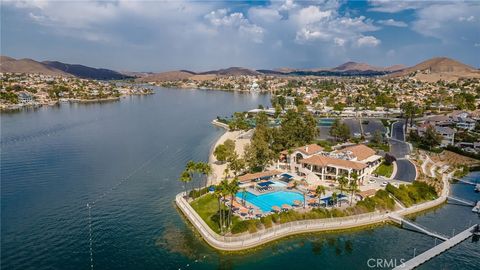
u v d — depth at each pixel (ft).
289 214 384.68
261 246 345.31
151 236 361.92
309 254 336.08
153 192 480.23
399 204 431.43
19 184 503.61
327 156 547.90
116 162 624.18
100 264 315.17
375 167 575.38
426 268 314.14
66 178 532.73
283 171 555.69
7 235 358.43
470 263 321.52
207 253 333.42
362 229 378.94
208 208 414.00
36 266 310.04
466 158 652.89
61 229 373.20
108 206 432.25
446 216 414.41
